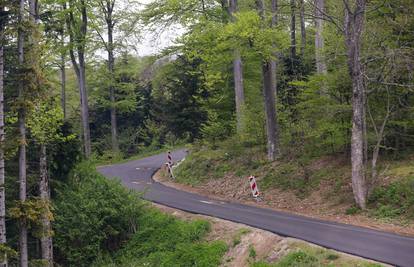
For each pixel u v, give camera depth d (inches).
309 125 798.5
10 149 498.6
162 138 1969.7
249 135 990.4
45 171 648.4
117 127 2001.7
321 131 753.6
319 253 444.1
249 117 992.9
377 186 645.3
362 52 677.9
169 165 1099.9
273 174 842.8
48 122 618.8
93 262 679.1
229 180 916.0
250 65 1133.7
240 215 654.5
